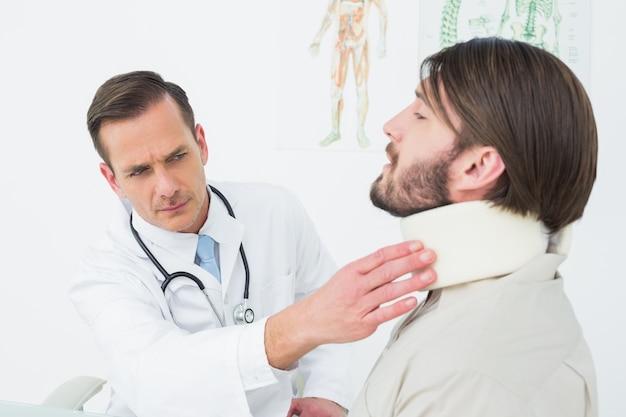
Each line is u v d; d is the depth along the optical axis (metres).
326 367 1.38
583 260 2.43
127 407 1.25
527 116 0.68
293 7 2.48
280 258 1.38
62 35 2.59
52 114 2.63
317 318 0.84
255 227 1.37
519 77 0.69
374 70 2.46
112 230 1.28
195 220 1.21
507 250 0.71
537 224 0.72
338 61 2.47
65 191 2.66
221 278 1.28
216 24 2.53
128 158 1.11
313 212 2.55
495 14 2.38
